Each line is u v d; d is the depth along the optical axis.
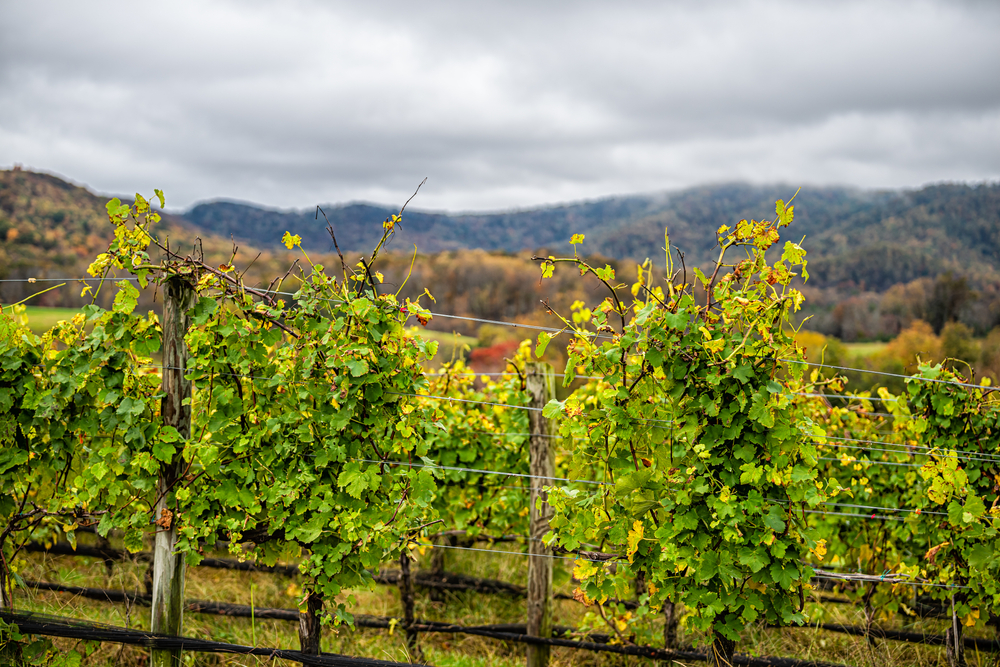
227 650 3.24
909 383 4.17
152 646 3.20
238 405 3.19
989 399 4.05
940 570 3.99
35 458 3.46
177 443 3.21
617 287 3.08
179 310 3.18
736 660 3.92
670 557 3.11
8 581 3.51
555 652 4.25
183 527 3.20
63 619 3.31
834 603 4.97
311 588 3.21
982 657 4.27
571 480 3.79
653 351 3.05
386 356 3.16
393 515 3.20
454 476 4.70
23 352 3.28
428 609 5.13
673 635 4.12
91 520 3.54
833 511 4.83
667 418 3.20
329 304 3.13
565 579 4.37
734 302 2.96
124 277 3.14
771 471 3.02
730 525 3.04
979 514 3.55
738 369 2.95
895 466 4.71
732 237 2.99
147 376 3.32
